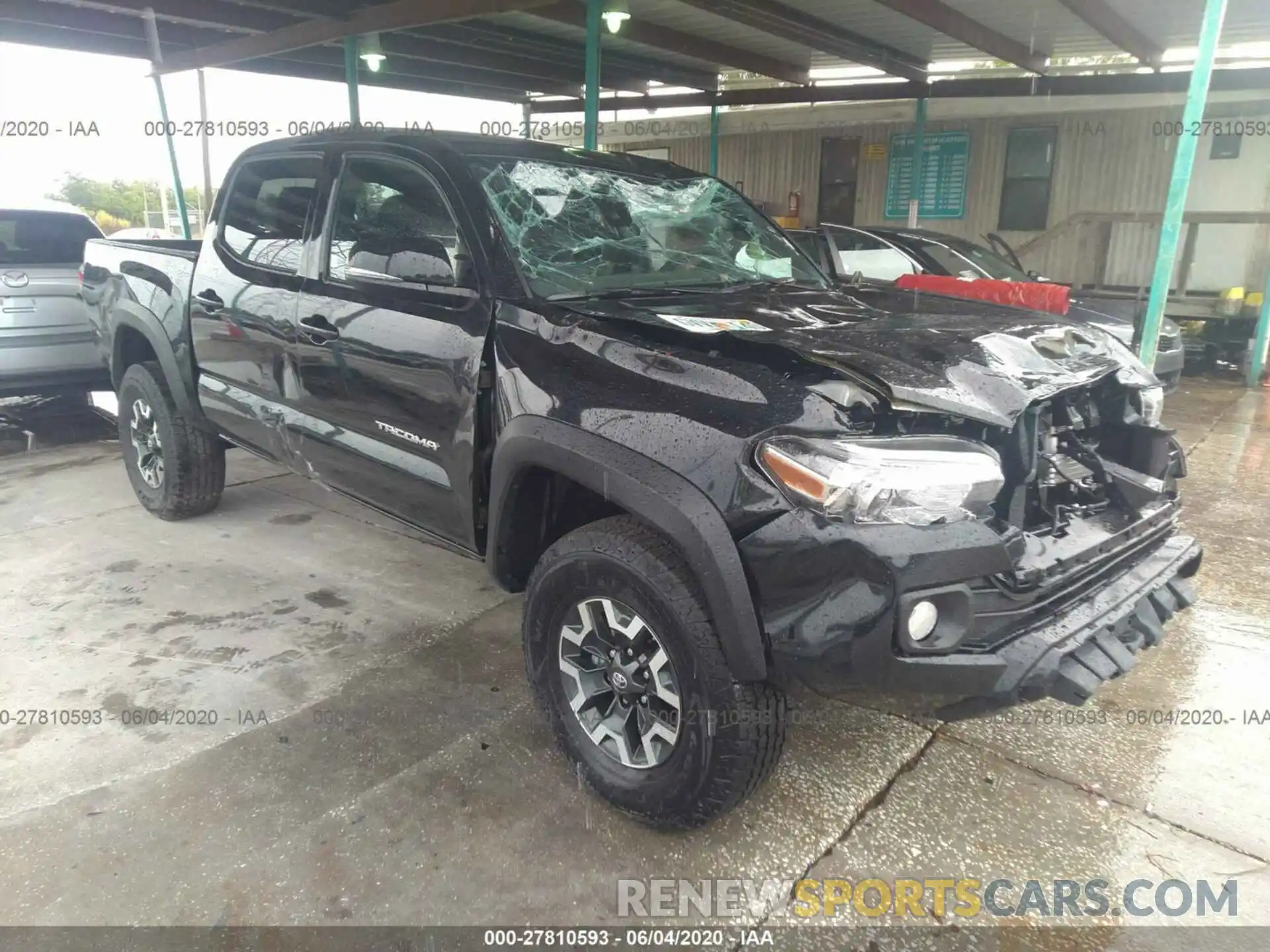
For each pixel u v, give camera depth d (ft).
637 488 6.93
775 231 12.37
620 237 10.12
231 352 12.16
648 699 7.65
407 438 9.49
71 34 32.35
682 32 29.48
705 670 6.85
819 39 28.48
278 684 10.17
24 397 23.09
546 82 40.29
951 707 6.97
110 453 19.95
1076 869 7.42
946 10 24.86
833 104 38.45
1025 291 21.07
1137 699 10.00
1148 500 8.73
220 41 32.81
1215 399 27.12
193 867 7.31
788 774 8.70
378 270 9.67
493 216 8.94
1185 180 16.90
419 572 13.43
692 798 7.23
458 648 11.05
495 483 8.29
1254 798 8.29
